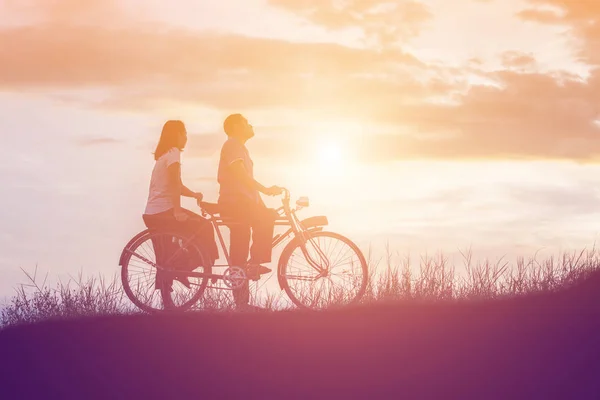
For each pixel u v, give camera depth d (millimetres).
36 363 8844
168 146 10617
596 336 8703
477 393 8023
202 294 10438
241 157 10617
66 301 10484
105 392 8398
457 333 8930
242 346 8844
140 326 9406
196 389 8344
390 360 8500
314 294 10383
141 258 10477
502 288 11070
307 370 8469
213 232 10586
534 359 8391
